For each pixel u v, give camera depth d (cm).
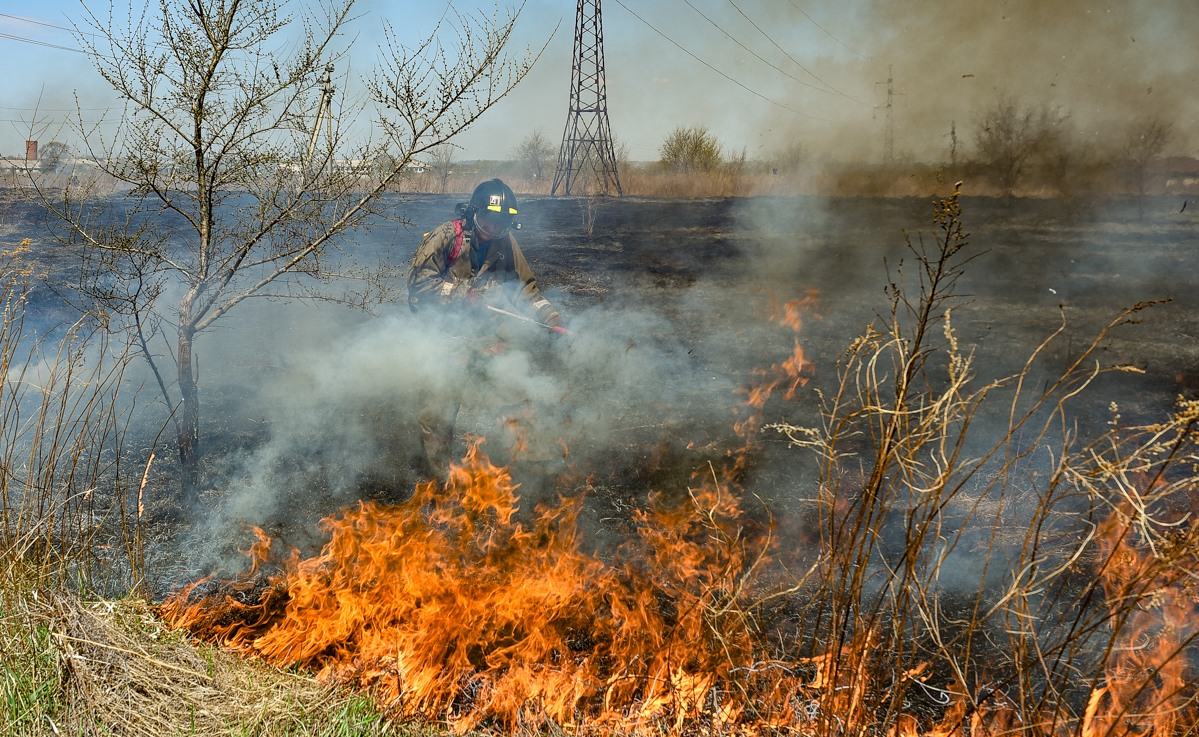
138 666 216
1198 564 175
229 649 247
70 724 196
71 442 376
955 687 238
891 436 184
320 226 365
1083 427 480
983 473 402
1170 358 657
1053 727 186
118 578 293
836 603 200
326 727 208
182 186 351
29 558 258
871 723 197
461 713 229
